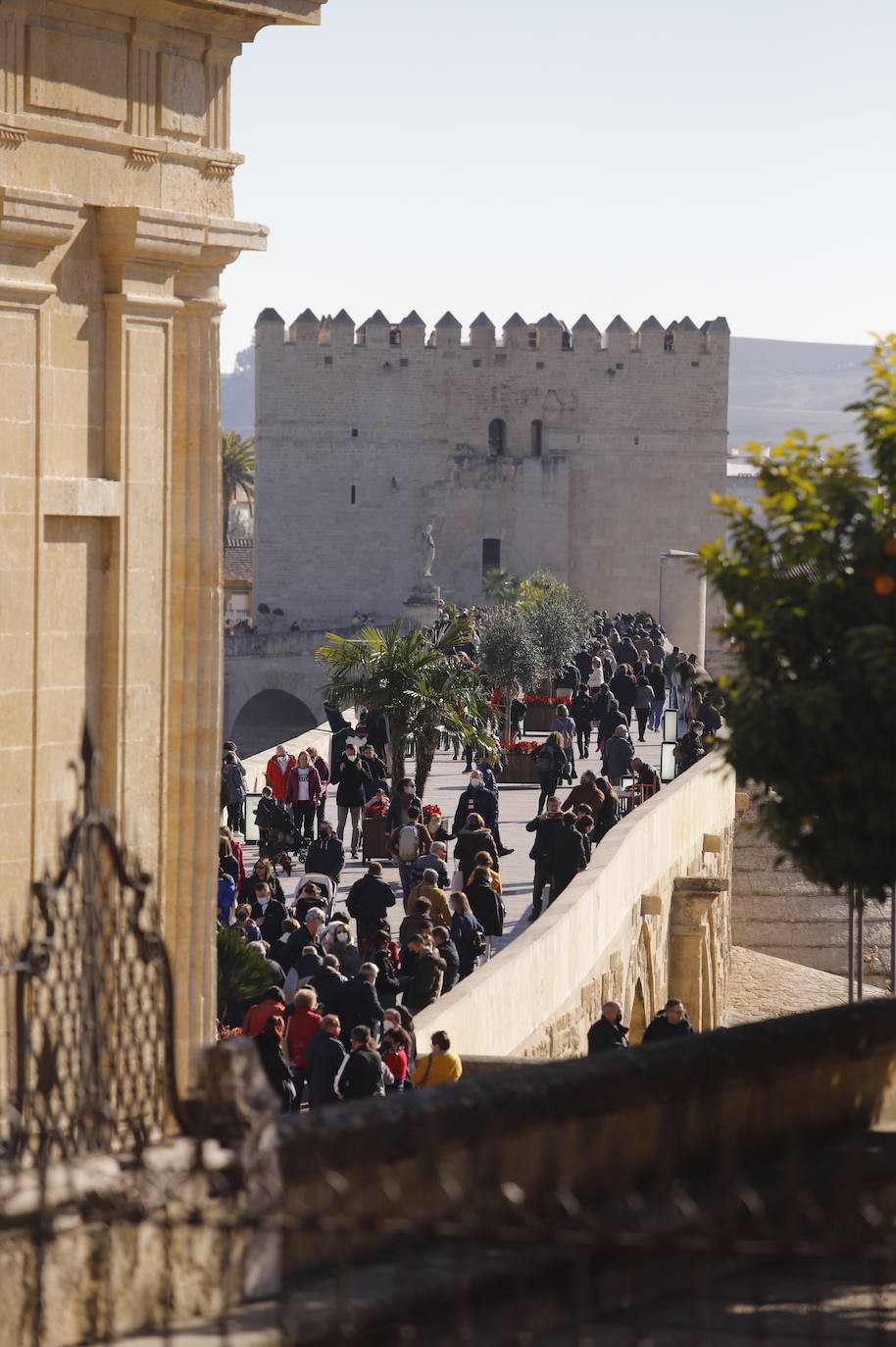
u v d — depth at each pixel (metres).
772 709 16.88
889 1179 17.39
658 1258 14.27
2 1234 11.34
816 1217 11.62
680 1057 16.56
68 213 22.42
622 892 47.69
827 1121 18.62
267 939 40.62
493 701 84.12
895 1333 13.42
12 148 21.75
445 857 48.03
